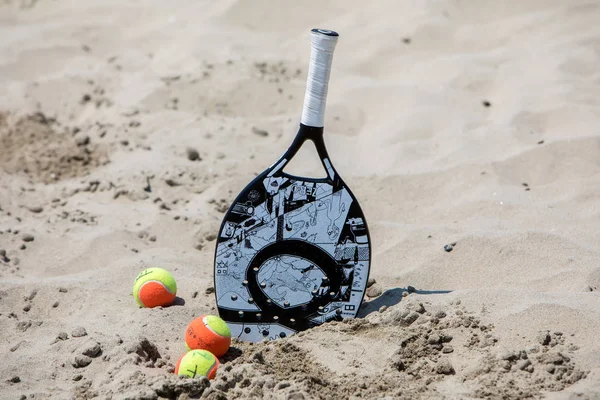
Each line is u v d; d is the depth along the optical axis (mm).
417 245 2115
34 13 4062
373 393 1687
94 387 1734
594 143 2447
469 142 2570
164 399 1689
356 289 1873
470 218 2236
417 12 3477
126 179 2500
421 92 2867
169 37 3602
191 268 2105
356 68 3162
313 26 3594
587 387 1646
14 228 2277
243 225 1854
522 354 1720
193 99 2967
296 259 1866
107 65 3328
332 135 2721
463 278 1998
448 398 1660
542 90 2801
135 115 2879
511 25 3344
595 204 2232
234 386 1707
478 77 2951
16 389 1726
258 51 3354
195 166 2557
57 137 2818
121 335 1855
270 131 2773
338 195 1860
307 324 1871
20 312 1975
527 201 2273
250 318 1866
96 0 4117
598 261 1967
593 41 3092
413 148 2588
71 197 2473
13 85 3199
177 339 1856
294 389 1679
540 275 1956
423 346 1786
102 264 2145
